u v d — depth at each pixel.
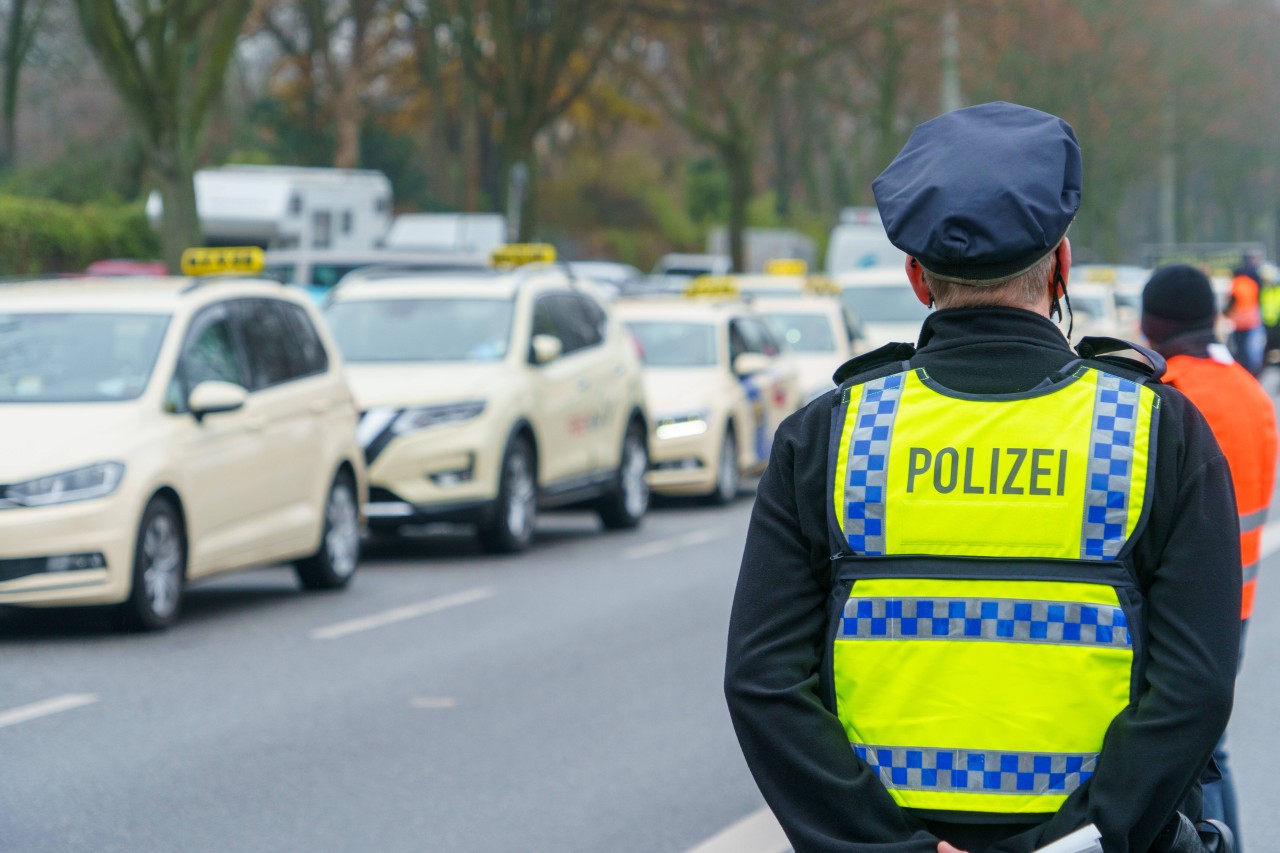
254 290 22.77
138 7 42.25
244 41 105.69
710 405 34.94
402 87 117.00
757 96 86.38
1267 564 25.36
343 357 27.89
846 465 4.89
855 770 4.75
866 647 4.82
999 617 4.74
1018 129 4.87
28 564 18.30
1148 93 123.50
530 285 29.36
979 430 4.82
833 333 43.62
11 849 11.49
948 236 4.77
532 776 13.45
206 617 21.14
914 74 101.94
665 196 147.12
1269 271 78.50
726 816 12.34
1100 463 4.75
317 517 23.02
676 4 72.00
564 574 25.20
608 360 30.88
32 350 20.14
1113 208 147.12
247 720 15.36
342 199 73.75
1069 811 4.66
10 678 17.22
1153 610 4.71
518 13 67.19
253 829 11.96
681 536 30.33
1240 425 9.59
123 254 78.06
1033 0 101.38
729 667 4.92
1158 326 9.95
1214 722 4.59
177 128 42.69
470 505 26.41
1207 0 132.25
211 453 20.45
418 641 19.47
